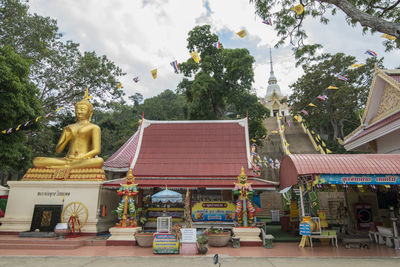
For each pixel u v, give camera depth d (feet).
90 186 46.60
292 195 51.57
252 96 106.32
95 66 83.66
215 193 52.03
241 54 102.99
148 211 50.83
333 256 32.14
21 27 74.18
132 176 43.06
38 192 46.98
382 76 48.60
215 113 115.85
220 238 38.32
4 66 48.11
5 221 45.50
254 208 44.01
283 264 28.32
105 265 27.96
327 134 161.89
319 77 129.29
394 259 30.71
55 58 82.48
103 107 90.43
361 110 141.38
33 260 30.19
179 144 53.72
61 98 85.05
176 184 45.09
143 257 32.07
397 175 34.35
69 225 43.06
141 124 57.98
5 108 48.47
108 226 50.06
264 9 44.50
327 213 69.62
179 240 34.71
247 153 50.85
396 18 43.96
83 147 53.26
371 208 49.08
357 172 34.60
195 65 110.52
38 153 92.68
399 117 42.32
